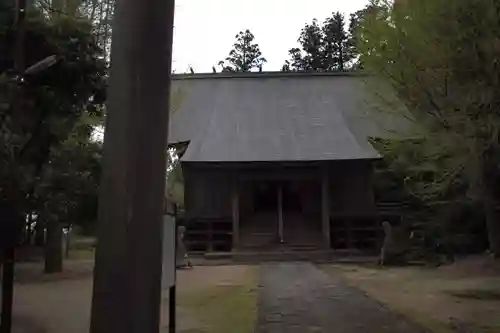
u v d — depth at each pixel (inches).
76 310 405.4
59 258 690.8
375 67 451.5
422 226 893.8
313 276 644.7
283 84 1277.1
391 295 469.1
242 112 1165.7
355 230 1015.0
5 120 267.7
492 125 372.5
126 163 160.4
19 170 266.8
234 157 978.1
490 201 558.6
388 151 621.9
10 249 245.6
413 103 419.5
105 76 322.3
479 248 833.5
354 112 1147.9
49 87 305.3
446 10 358.0
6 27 286.0
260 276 650.8
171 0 171.3
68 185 341.7
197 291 506.6
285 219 1053.8
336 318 356.5
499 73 354.6
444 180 544.1
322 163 986.7
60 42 304.7
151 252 160.6
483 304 417.7
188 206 1039.6
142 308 157.5
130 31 164.4
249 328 324.8
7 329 235.5
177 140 1095.6
